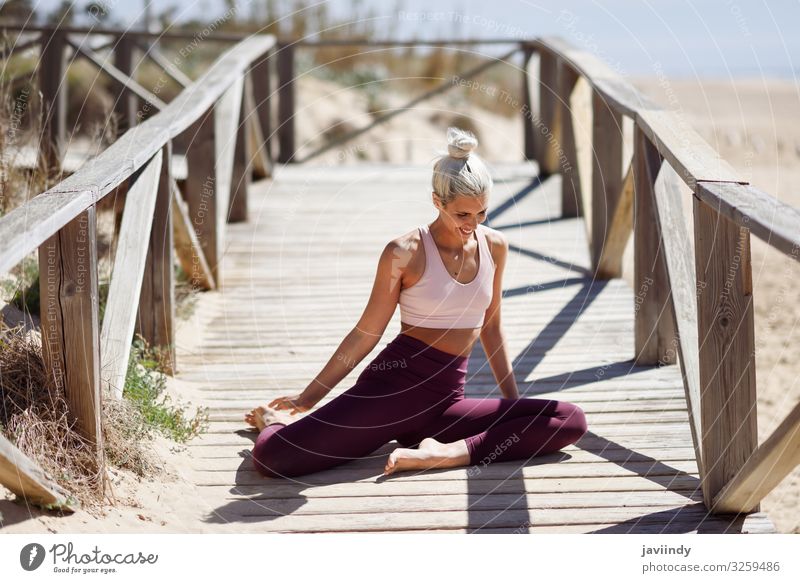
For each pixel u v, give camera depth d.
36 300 5.19
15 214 3.38
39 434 3.72
